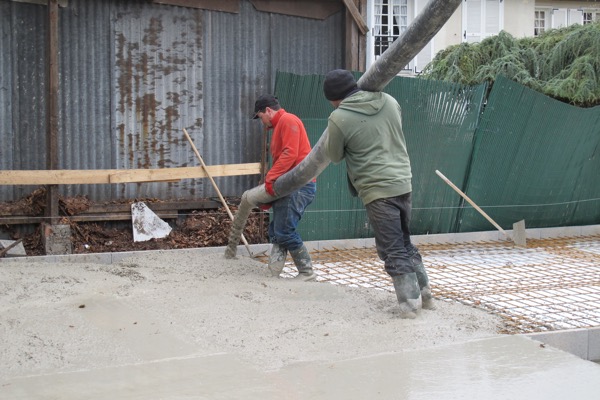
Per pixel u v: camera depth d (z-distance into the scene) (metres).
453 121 8.71
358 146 4.83
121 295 5.31
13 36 7.29
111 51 7.77
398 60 4.47
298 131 5.81
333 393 3.47
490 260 7.60
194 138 8.25
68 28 7.55
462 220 9.02
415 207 8.71
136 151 7.97
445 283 6.32
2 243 7.09
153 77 7.99
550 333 4.61
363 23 8.74
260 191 6.00
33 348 4.06
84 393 3.44
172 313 4.87
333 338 4.40
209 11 8.21
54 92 7.00
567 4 17.53
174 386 3.55
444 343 4.35
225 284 5.76
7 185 7.37
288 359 4.00
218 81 8.32
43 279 5.61
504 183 9.22
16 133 7.38
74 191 7.69
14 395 3.40
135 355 4.03
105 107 7.79
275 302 5.23
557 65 10.87
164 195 8.17
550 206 9.66
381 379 3.68
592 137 9.76
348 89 4.93
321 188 8.27
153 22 7.94
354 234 8.55
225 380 3.64
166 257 6.93
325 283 5.92
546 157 9.40
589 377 3.75
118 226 7.87
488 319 4.94
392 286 6.10
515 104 8.96
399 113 4.96
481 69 11.15
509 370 3.85
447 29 16.00
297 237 6.05
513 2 16.45
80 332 4.38
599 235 9.54
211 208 8.31
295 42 8.68
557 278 6.61
